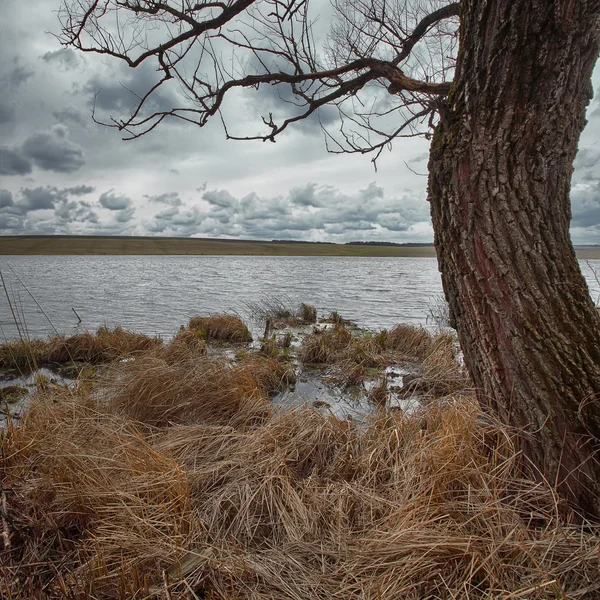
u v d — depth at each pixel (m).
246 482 2.92
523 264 2.29
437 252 2.67
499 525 2.20
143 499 2.65
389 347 9.32
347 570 2.11
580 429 2.25
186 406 4.63
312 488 2.92
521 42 2.05
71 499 2.64
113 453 3.15
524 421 2.42
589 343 2.28
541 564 1.96
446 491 2.49
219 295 21.42
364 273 44.16
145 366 5.32
